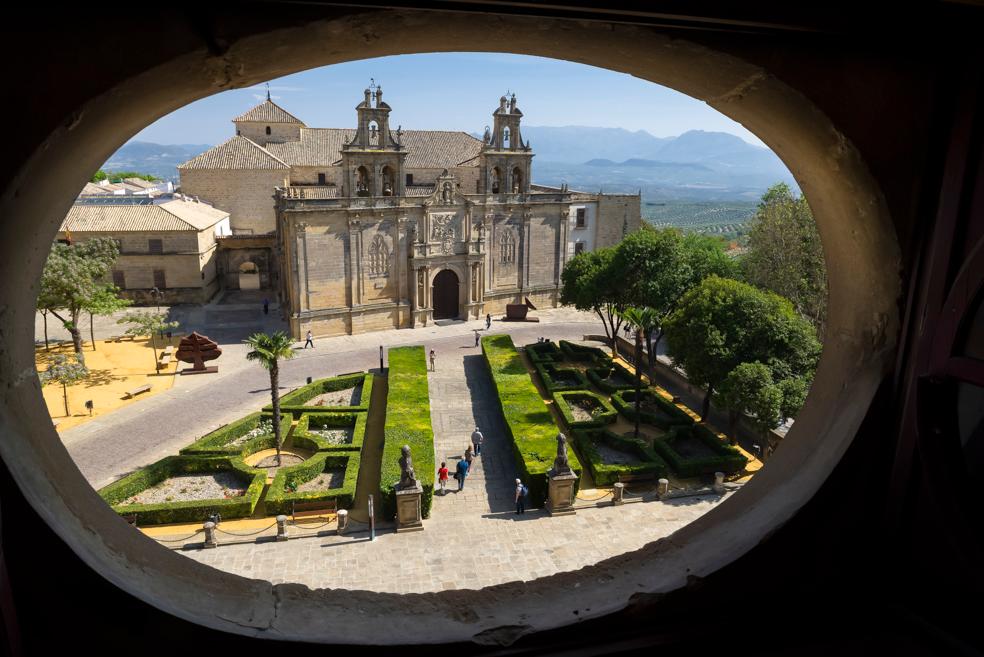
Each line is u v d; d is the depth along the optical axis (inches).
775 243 1583.4
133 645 134.3
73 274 1440.7
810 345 1005.8
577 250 2438.5
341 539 839.7
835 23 132.1
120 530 162.1
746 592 162.6
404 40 139.5
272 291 2420.0
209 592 156.2
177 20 116.7
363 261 1872.5
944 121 151.8
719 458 1019.3
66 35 112.6
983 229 140.5
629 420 1219.2
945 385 149.9
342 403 1347.2
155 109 138.9
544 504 928.9
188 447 1038.4
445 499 951.0
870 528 169.5
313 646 141.6
